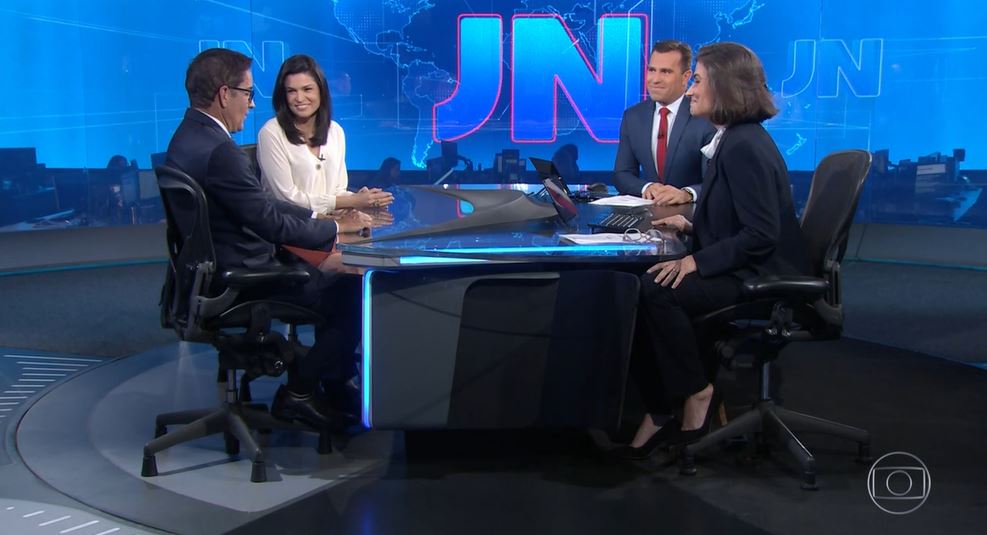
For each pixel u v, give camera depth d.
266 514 2.58
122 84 6.56
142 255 6.77
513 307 2.89
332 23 6.83
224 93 2.92
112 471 2.91
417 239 2.86
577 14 6.75
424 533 2.46
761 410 2.96
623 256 2.68
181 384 3.89
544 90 6.87
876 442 3.17
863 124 6.61
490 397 2.94
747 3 6.64
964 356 4.33
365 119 6.96
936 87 6.35
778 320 2.79
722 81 2.78
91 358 4.32
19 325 4.91
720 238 2.88
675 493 2.74
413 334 2.85
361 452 3.08
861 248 6.75
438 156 7.01
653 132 4.25
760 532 2.47
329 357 3.02
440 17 6.82
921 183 6.52
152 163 6.76
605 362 2.94
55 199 6.44
